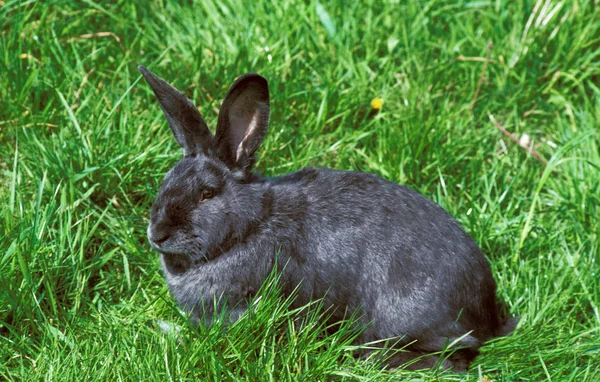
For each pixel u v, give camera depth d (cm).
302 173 715
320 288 684
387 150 845
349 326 690
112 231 769
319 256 682
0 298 687
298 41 934
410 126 852
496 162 849
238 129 685
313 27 943
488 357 686
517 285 756
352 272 680
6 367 655
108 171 791
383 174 839
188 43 930
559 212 824
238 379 640
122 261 759
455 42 954
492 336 709
